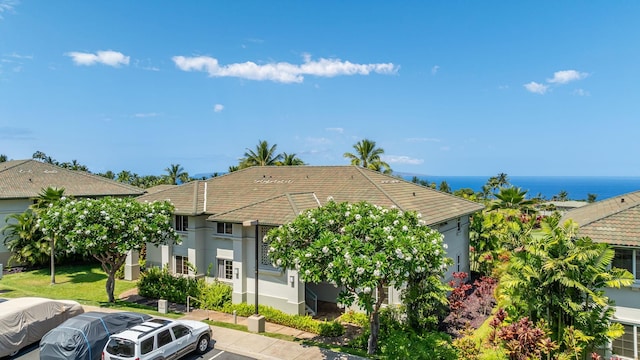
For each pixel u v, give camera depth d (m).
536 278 14.67
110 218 21.22
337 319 20.64
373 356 15.26
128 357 12.85
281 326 19.83
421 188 29.17
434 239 14.06
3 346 15.44
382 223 14.07
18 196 33.22
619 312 14.73
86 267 34.00
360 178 27.52
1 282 28.89
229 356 15.48
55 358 13.95
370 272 12.35
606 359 14.65
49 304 17.50
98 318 15.24
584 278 14.07
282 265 14.84
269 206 23.30
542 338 13.54
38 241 31.67
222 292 23.27
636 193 24.39
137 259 29.95
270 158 61.62
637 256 14.55
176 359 14.53
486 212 37.53
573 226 15.38
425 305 17.78
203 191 29.52
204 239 25.98
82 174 42.12
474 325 19.27
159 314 20.88
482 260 29.03
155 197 29.48
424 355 14.57
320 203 24.56
